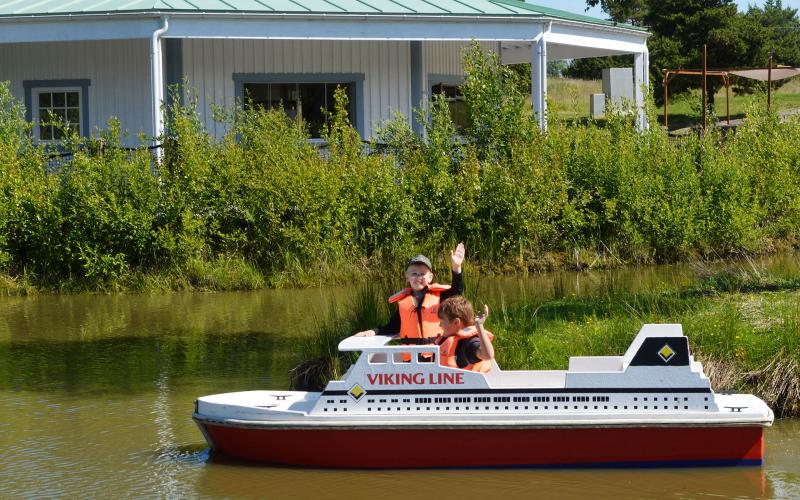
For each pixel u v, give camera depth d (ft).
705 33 161.89
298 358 37.04
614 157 62.39
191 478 24.54
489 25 67.31
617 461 24.63
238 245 56.34
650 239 61.82
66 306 49.55
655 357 24.44
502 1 75.66
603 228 62.03
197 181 56.13
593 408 24.50
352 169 57.77
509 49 86.69
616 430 24.45
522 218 58.80
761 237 65.41
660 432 24.47
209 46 68.95
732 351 31.50
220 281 53.98
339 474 24.63
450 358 25.71
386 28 65.31
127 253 55.31
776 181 67.31
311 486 23.86
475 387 24.62
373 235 57.00
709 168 64.18
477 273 56.59
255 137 58.65
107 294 53.16
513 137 61.77
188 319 45.65
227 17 62.23
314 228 55.88
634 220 61.98
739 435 24.54
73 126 70.49
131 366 36.68
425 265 26.76
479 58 63.26
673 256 62.03
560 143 62.34
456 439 24.61
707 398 24.47
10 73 71.56
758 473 24.45
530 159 59.98
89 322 45.24
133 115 69.36
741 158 67.77
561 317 37.37
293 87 71.05
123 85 69.46
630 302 38.99
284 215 57.26
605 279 54.08
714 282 42.78
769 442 27.22
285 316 45.78
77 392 33.14
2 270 54.75
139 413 30.55
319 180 56.59
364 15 64.23
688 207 62.18
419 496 23.12
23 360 37.88
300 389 32.24
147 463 25.77
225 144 58.18
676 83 161.99
